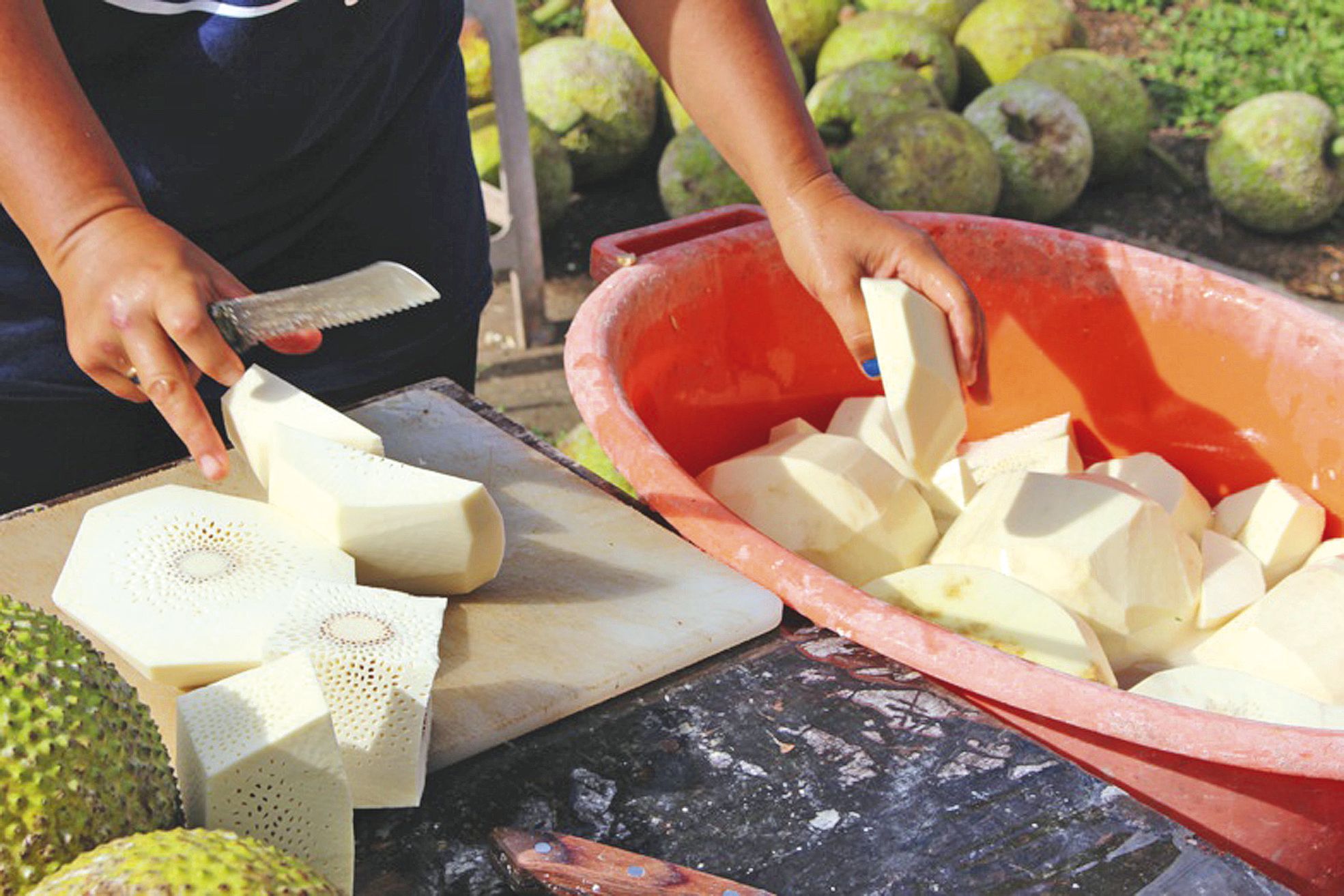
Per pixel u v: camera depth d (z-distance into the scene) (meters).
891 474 1.37
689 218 1.57
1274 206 3.65
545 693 0.97
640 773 0.92
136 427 1.46
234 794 0.77
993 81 4.04
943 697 0.99
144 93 1.24
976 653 0.98
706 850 0.86
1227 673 1.14
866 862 0.85
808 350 1.63
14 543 1.12
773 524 1.34
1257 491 1.47
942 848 0.86
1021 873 0.84
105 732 0.72
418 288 1.03
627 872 0.81
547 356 3.29
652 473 1.16
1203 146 4.16
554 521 1.18
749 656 1.04
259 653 0.94
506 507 1.20
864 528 1.32
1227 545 1.40
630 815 0.88
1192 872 0.83
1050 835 0.86
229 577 1.00
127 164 1.28
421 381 1.53
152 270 0.93
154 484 1.20
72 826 0.68
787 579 1.07
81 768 0.69
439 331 1.60
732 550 1.10
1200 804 0.96
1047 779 0.91
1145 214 3.85
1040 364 1.66
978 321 1.26
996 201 3.52
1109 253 1.57
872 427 1.53
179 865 0.63
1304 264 3.66
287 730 0.77
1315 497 1.49
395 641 0.90
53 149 0.95
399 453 1.27
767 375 1.62
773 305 1.58
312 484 1.04
